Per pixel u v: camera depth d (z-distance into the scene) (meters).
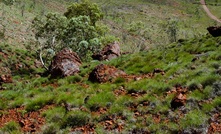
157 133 10.66
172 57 22.66
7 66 34.69
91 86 17.34
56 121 13.10
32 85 22.22
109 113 12.75
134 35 164.50
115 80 17.36
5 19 81.69
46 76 25.89
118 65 24.86
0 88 23.59
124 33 166.50
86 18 39.19
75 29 37.62
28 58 39.75
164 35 175.62
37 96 17.47
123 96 13.95
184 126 10.51
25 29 78.50
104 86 16.42
